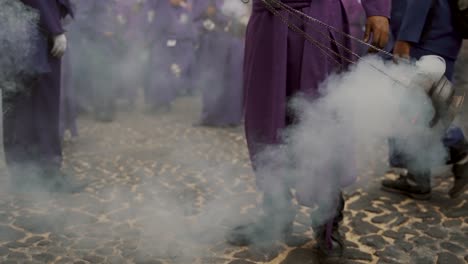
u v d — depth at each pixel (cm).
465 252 310
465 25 364
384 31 275
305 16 269
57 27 361
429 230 338
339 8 274
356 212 364
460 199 390
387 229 339
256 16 286
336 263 289
